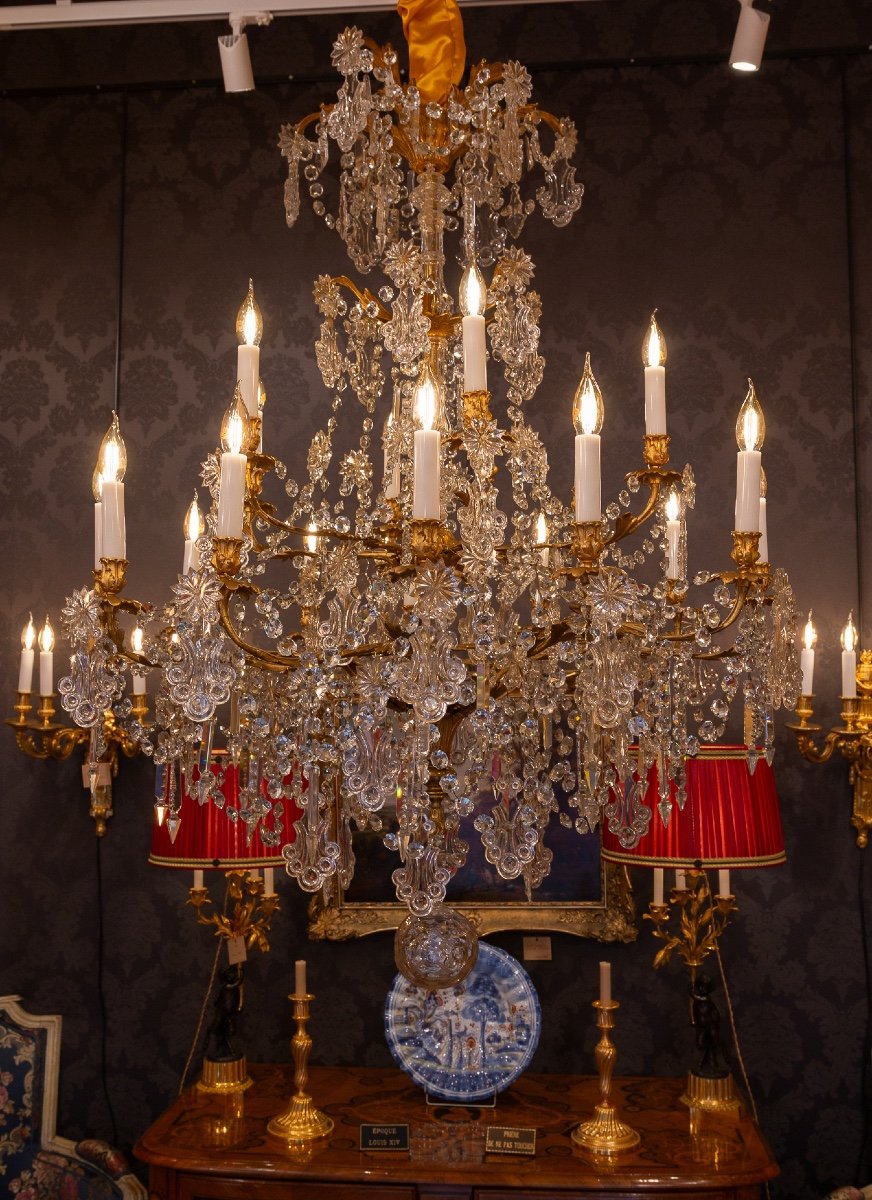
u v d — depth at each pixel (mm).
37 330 3635
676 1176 2502
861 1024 3158
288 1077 3135
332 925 3252
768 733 1684
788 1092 3154
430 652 1459
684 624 1827
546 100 3568
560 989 3229
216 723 3135
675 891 3006
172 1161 2605
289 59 3639
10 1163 3156
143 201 3646
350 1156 2611
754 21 2924
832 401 3395
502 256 2115
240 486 1549
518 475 2070
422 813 1636
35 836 3418
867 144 3471
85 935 3371
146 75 3660
